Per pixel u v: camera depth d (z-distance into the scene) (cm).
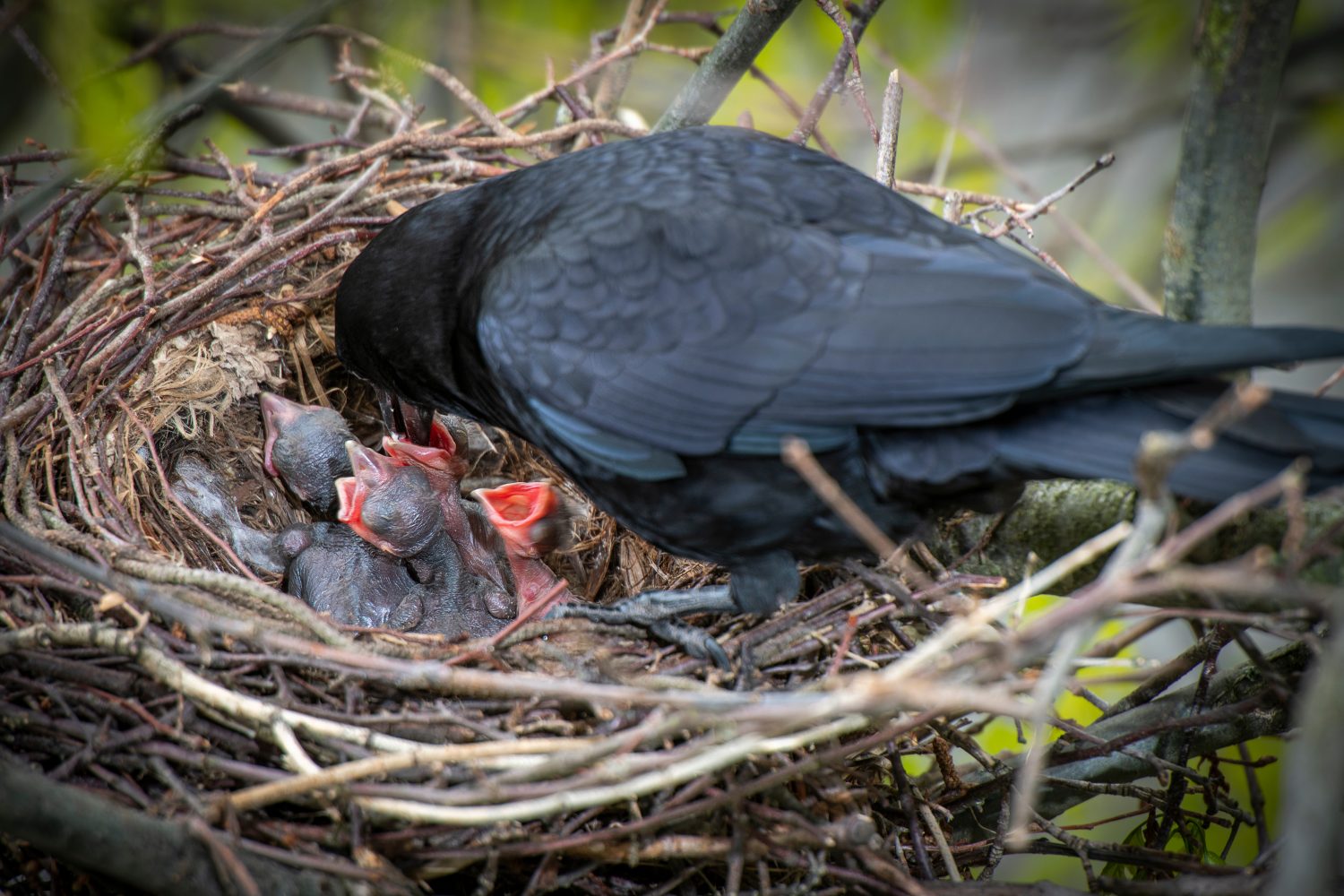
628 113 1248
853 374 730
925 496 772
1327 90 1362
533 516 949
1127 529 553
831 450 766
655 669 834
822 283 742
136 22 1175
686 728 682
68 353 992
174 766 707
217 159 1147
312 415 1059
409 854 679
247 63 856
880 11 1352
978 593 915
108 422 953
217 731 714
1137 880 802
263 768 683
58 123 1328
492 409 956
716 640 877
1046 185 1550
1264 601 764
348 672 714
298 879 634
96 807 568
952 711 697
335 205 1028
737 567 858
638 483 823
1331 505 768
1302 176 1471
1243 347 650
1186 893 708
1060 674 514
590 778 628
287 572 1023
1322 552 656
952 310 719
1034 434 721
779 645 838
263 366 1054
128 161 995
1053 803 896
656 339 764
